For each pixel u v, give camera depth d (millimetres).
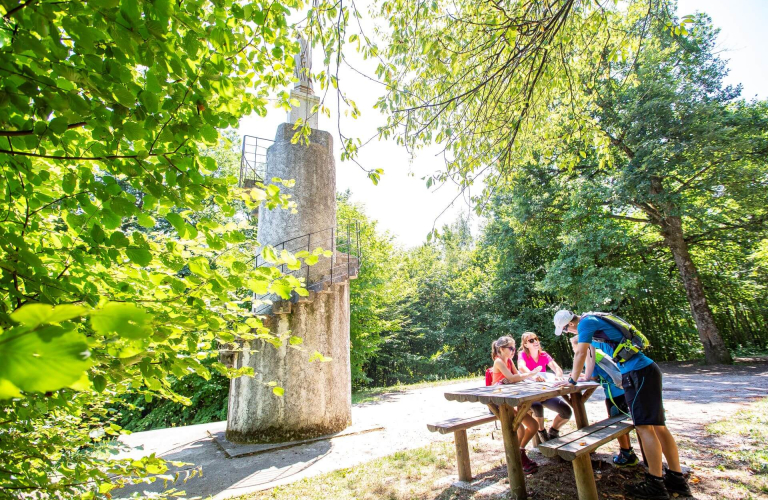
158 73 1502
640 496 3377
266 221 7895
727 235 17453
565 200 18312
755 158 15234
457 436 4227
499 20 4117
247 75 2404
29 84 1197
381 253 18062
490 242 23391
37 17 1103
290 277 2020
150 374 1695
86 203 1601
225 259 1987
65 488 1775
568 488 3730
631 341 3611
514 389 4055
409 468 4723
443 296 27047
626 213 18328
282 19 2379
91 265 1835
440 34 3920
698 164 14641
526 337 5656
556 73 4969
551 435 4871
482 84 3998
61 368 399
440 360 23906
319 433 6758
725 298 21469
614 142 16438
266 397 6770
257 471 5230
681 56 16328
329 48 3414
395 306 21688
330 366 7195
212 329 1965
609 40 5000
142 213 1636
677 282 20656
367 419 8148
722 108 16141
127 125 1440
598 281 16078
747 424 5387
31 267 1455
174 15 1509
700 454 4387
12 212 1697
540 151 5801
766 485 3424
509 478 3670
